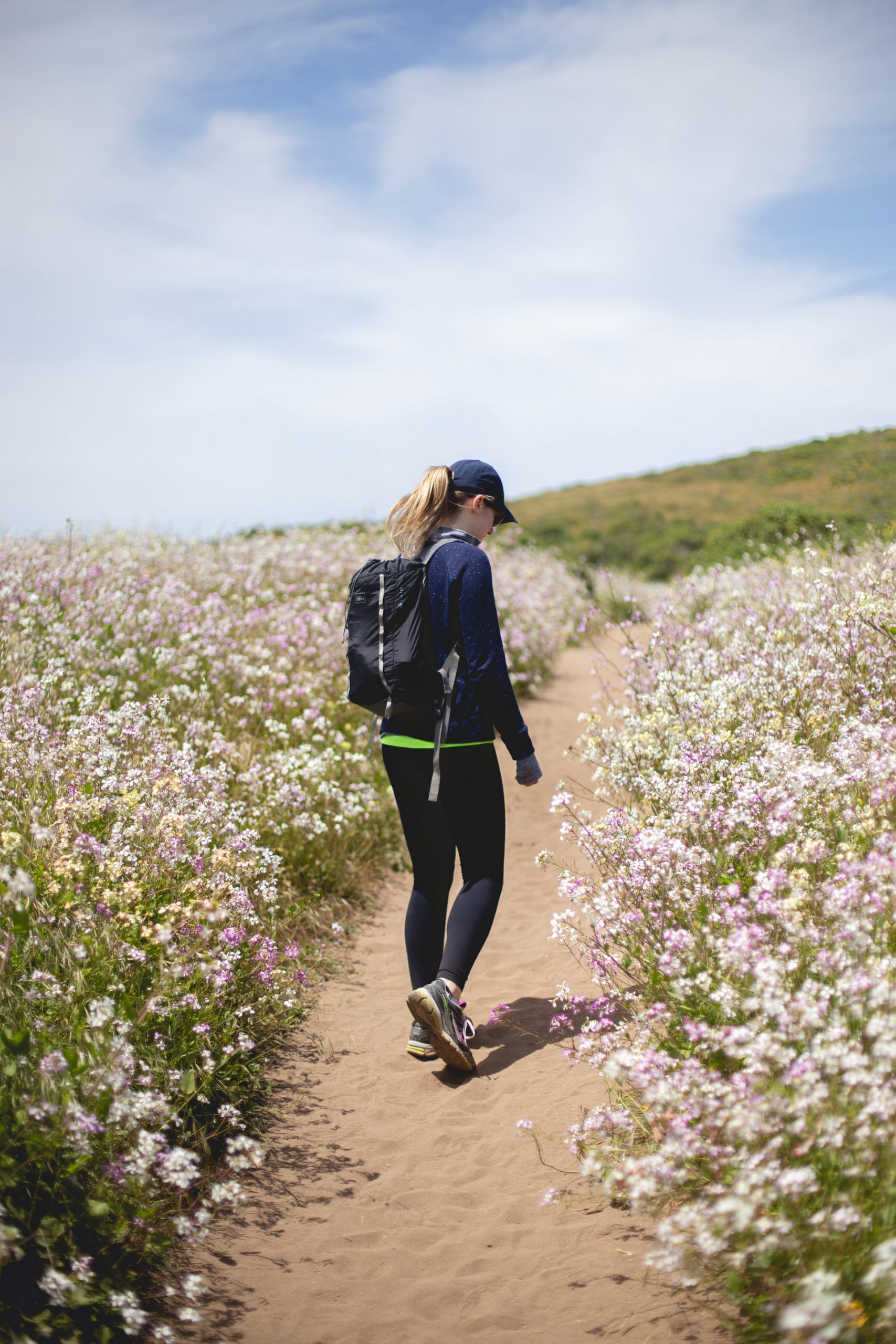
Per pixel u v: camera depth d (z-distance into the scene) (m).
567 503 62.03
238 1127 2.90
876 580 5.02
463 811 3.26
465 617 3.12
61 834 3.09
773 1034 2.05
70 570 7.50
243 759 5.35
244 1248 2.39
